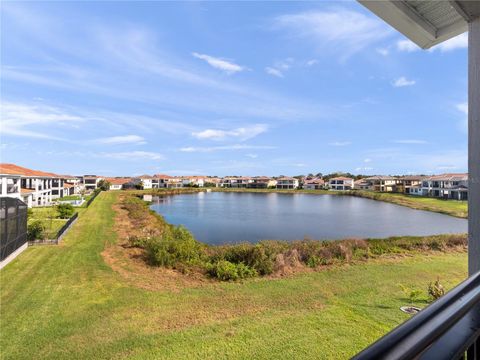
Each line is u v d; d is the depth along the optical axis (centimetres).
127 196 5009
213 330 591
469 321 69
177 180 9238
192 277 930
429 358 57
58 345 537
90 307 696
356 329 591
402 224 2636
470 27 130
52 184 3991
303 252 1133
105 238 1512
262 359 493
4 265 1019
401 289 828
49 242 1355
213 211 3634
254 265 995
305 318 642
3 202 1020
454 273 985
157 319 640
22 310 676
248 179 9594
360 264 1090
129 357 502
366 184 7881
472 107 128
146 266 1040
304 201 5394
